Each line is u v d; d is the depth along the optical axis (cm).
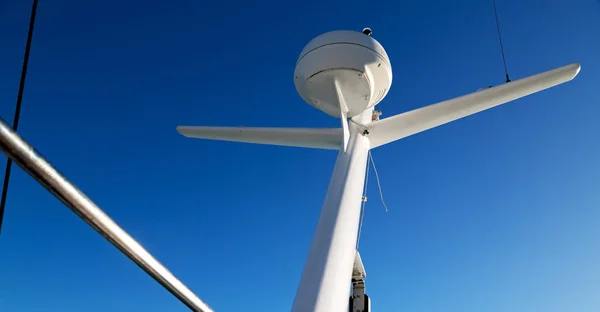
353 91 554
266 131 636
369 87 548
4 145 105
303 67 556
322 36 553
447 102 615
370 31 581
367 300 567
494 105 608
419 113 622
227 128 642
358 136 618
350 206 518
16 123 241
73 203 121
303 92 580
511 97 603
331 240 479
